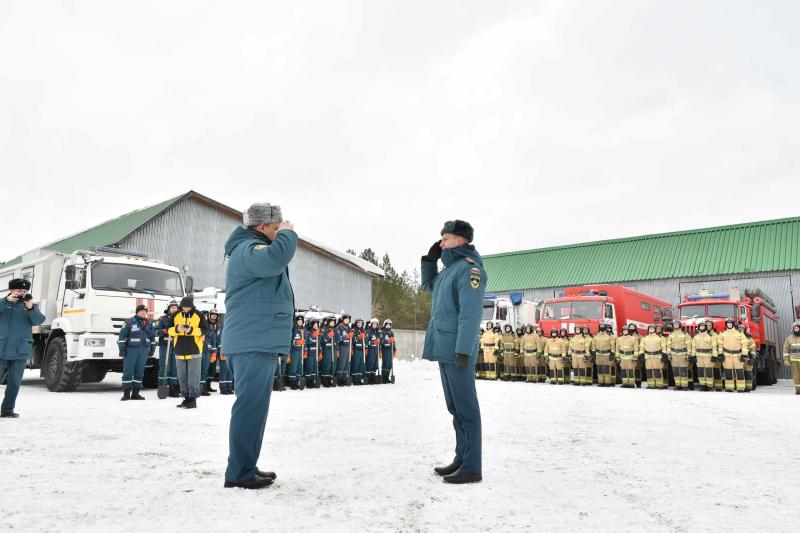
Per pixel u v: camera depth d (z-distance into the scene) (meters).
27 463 3.94
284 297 3.46
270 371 3.40
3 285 14.66
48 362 11.83
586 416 7.51
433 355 3.66
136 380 9.73
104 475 3.56
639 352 15.92
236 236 3.55
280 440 5.15
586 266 33.38
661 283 30.23
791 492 3.36
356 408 8.27
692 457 4.50
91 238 23.64
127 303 11.56
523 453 4.63
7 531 2.46
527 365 17.88
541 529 2.59
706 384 14.77
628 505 3.03
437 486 3.40
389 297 56.72
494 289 35.16
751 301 18.02
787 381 23.33
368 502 3.00
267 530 2.50
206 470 3.74
